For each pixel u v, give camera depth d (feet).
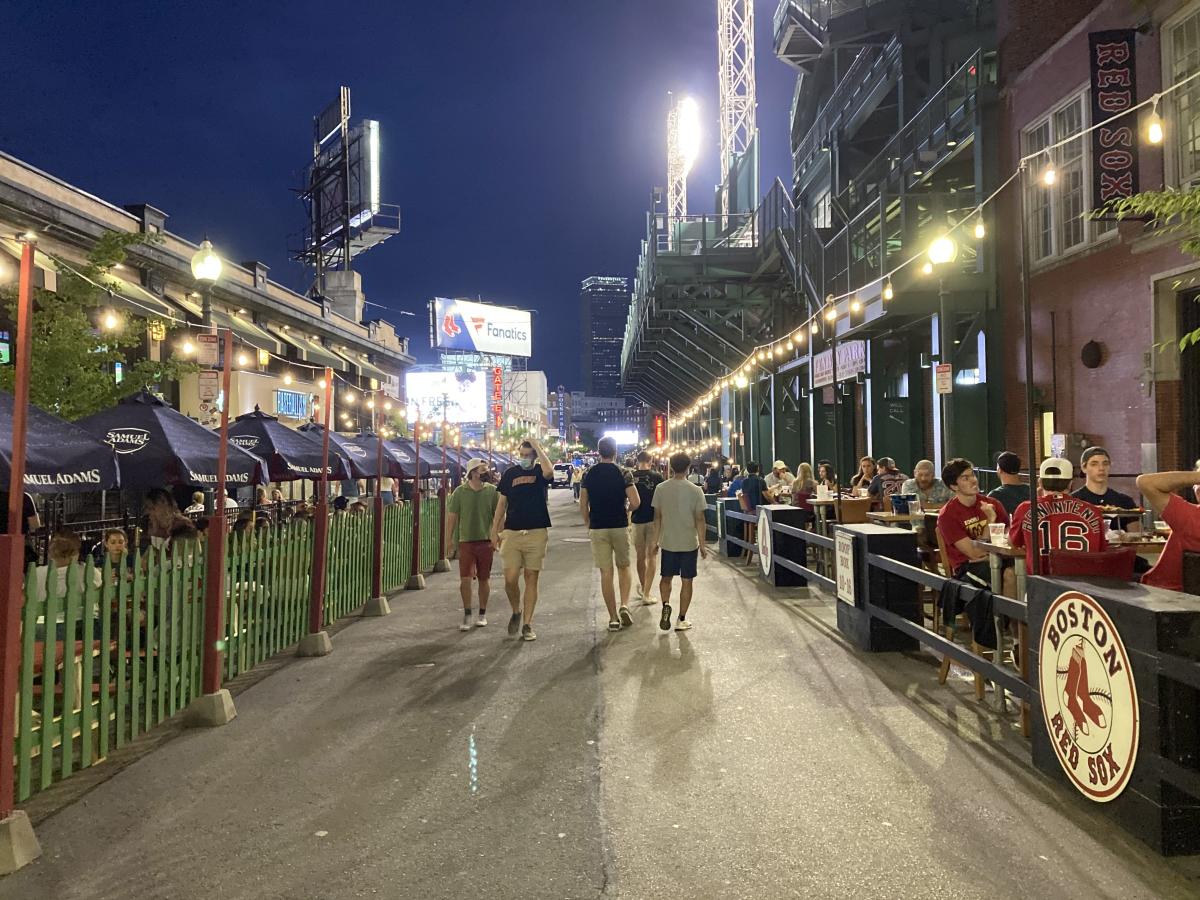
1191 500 32.37
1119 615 12.91
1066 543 18.65
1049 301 48.96
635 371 209.05
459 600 39.70
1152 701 12.25
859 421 81.82
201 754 17.95
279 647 28.19
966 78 60.54
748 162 132.26
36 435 22.52
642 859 12.62
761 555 42.86
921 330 67.05
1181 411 39.65
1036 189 50.60
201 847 13.37
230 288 75.05
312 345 96.43
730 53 178.40
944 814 13.87
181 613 21.17
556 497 182.09
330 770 16.78
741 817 14.01
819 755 16.81
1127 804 12.91
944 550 22.49
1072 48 46.73
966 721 18.80
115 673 19.08
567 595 39.75
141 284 63.05
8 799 13.10
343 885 12.02
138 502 43.34
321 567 28.76
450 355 304.50
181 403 61.77
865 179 88.84
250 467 32.40
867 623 25.77
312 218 143.64
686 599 29.89
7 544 13.15
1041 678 15.40
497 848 13.10
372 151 136.05
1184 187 37.86
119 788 16.01
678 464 29.73
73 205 55.72
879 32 97.76
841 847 12.80
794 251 87.81
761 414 102.68
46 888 12.12
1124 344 42.47
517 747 17.84
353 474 51.62
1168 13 38.60
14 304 33.60
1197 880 11.54
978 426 53.93
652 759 16.87
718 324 111.96
